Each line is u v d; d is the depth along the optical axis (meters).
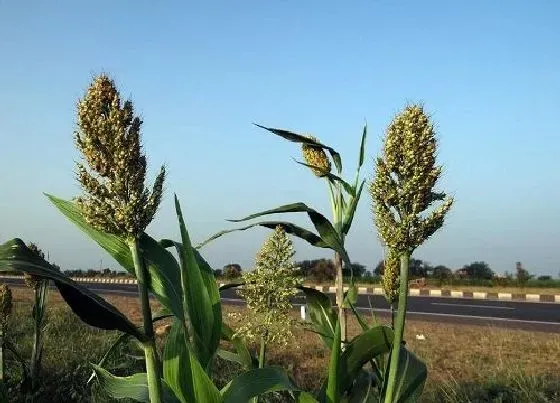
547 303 25.97
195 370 2.88
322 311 4.38
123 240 2.87
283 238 3.70
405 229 3.02
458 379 8.43
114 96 2.53
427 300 28.44
